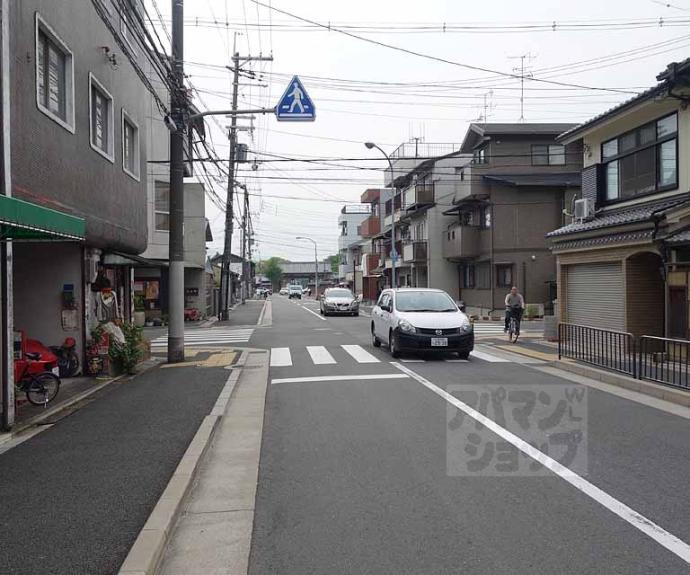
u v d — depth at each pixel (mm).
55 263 12227
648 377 10516
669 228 12391
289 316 36938
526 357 14914
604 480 5766
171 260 14977
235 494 5648
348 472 6125
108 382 11680
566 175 32000
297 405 9523
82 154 11352
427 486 5660
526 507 5105
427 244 39781
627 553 4223
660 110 13922
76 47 11055
